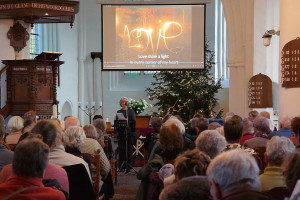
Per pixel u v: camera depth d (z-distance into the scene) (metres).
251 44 17.86
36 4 14.85
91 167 6.75
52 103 15.10
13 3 14.91
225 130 5.72
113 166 11.64
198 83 19.19
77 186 5.02
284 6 11.73
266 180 4.16
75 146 5.90
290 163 3.17
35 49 21.05
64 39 22.33
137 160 14.80
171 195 3.04
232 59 18.58
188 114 19.23
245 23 18.12
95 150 7.26
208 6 23.22
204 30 16.38
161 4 16.39
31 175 3.47
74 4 15.36
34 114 9.23
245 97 18.11
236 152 2.85
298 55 11.41
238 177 2.74
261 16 17.22
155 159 5.53
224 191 2.77
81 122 23.22
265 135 7.30
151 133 10.17
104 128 10.15
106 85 23.78
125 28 16.42
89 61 23.47
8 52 16.45
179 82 19.20
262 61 17.31
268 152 4.23
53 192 3.51
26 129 7.55
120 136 13.21
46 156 3.52
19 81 14.94
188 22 16.41
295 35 11.55
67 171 4.99
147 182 5.46
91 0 23.50
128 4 16.39
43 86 14.99
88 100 23.45
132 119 13.45
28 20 16.44
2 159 5.26
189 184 3.05
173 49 16.47
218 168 2.78
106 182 7.52
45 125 5.03
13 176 3.48
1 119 5.57
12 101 14.92
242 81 18.50
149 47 16.47
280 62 12.00
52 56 15.05
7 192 3.40
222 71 23.27
